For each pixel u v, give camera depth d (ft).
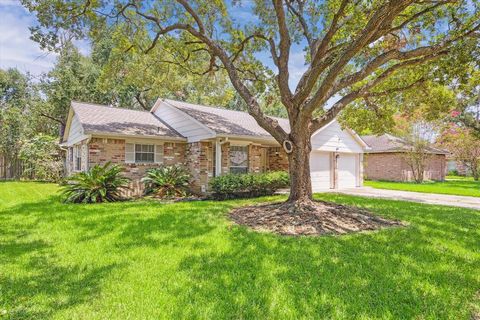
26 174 58.95
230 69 26.78
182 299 9.42
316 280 10.94
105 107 45.09
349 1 22.68
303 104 24.03
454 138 69.82
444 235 17.57
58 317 8.33
